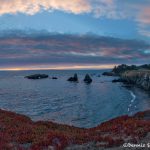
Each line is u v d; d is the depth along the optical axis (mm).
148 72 143375
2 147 16234
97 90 128500
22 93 116812
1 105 78438
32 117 58156
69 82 191125
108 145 16469
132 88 139250
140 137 17547
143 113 27875
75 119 55750
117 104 80125
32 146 16328
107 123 25547
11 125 22516
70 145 16953
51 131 20734
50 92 120562
